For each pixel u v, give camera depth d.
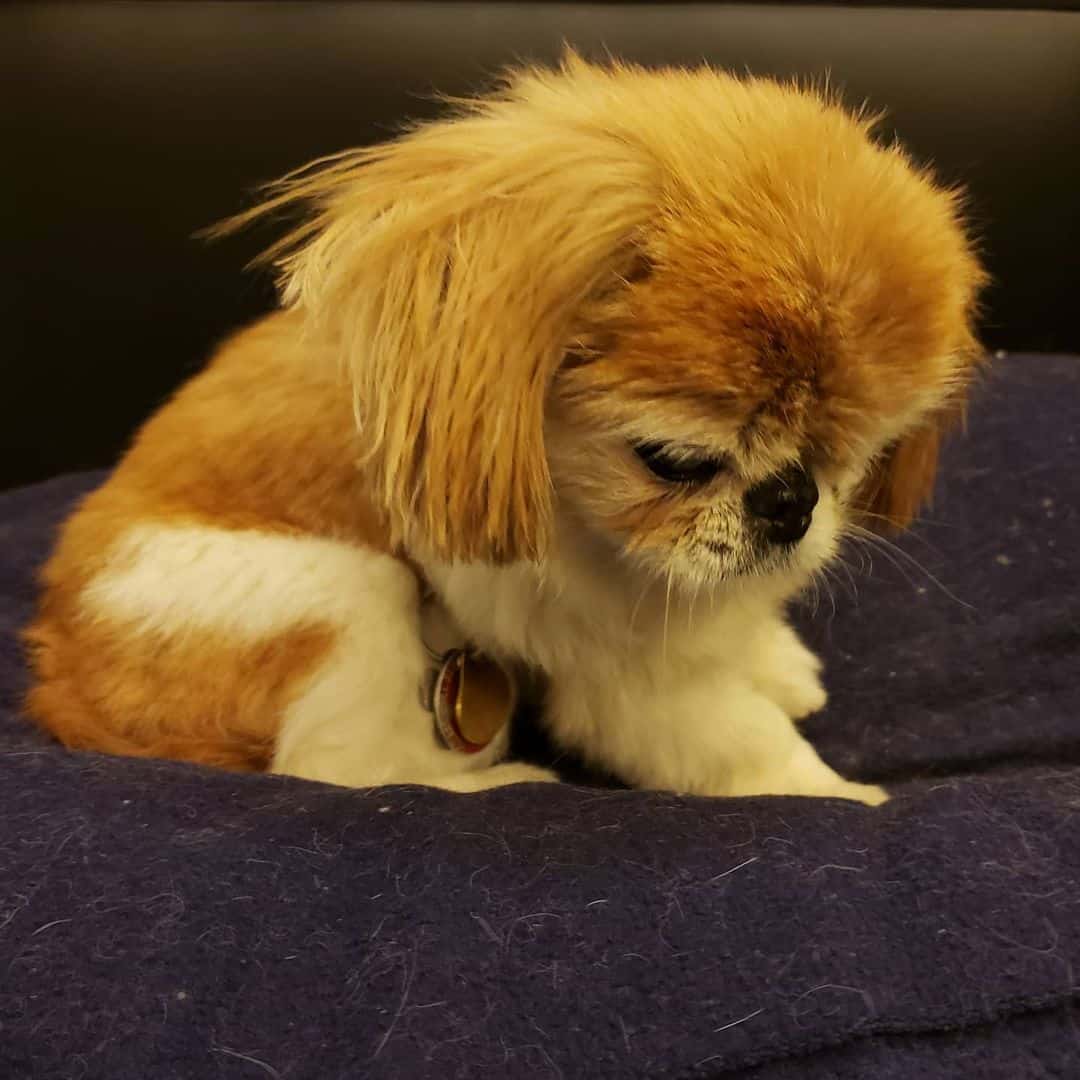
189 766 0.87
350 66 1.67
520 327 0.70
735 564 0.75
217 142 1.68
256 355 1.01
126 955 0.67
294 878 0.72
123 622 0.94
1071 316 1.80
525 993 0.65
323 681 0.92
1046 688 1.09
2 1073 0.64
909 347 0.71
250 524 0.95
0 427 1.80
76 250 1.71
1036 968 0.65
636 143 0.73
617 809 0.80
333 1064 0.63
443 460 0.72
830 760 1.05
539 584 0.86
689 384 0.66
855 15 1.68
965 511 1.24
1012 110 1.70
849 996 0.64
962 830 0.74
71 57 1.64
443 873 0.72
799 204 0.69
